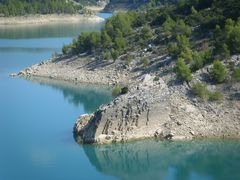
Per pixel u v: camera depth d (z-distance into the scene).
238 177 82.88
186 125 97.31
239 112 99.00
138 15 192.50
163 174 85.19
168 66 132.88
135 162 89.06
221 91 103.75
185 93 104.62
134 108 95.81
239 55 113.06
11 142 98.62
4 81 154.12
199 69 111.75
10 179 82.31
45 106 124.81
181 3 176.50
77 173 85.12
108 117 95.38
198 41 138.62
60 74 158.00
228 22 130.75
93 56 162.00
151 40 156.00
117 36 165.25
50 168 87.00
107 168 87.38
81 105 125.25
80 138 97.44
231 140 94.19
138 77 138.12
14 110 121.62
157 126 97.00
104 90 138.88
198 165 87.50
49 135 101.81
